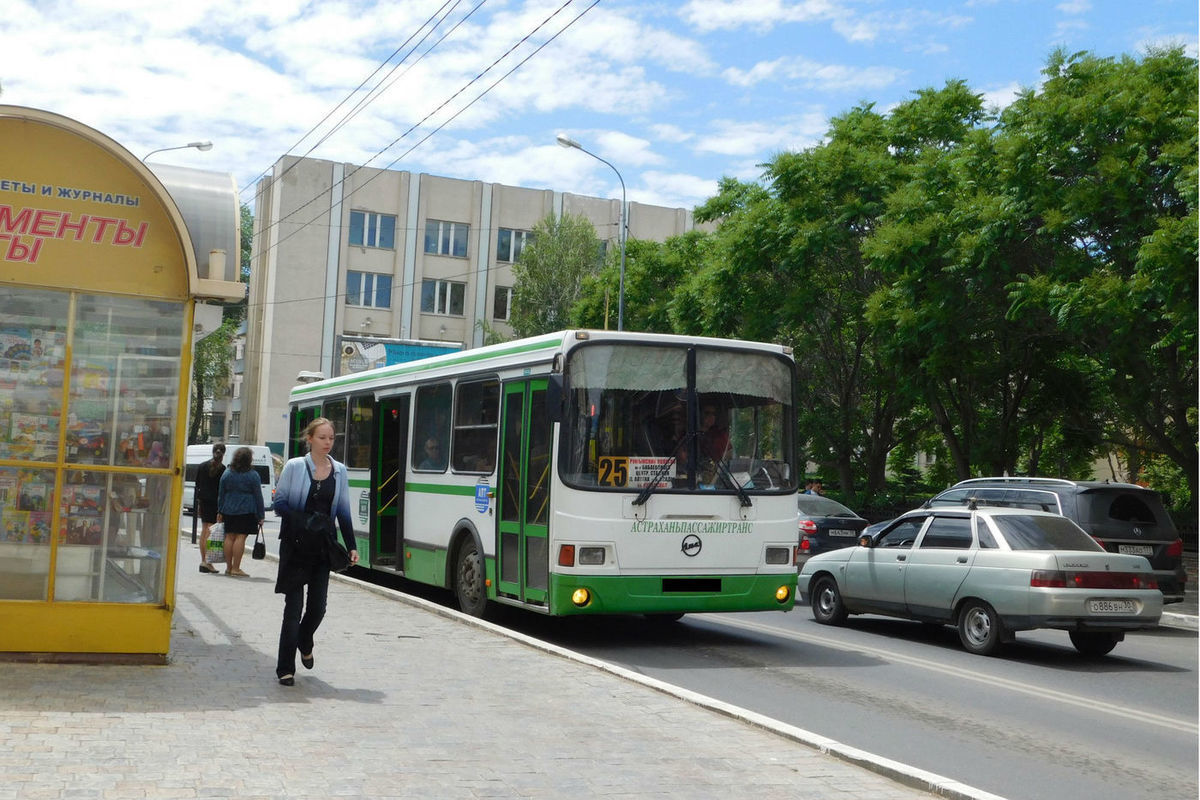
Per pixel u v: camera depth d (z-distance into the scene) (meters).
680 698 8.95
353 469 18.69
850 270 28.88
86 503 9.06
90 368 9.07
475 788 6.19
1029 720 9.46
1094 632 13.17
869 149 28.59
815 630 15.01
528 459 12.97
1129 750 8.45
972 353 25.50
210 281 9.38
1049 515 13.61
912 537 14.53
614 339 12.52
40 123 8.92
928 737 8.70
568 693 8.98
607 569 12.12
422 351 45.81
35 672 8.60
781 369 13.30
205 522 17.53
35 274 8.92
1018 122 22.06
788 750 7.43
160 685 8.41
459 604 15.03
